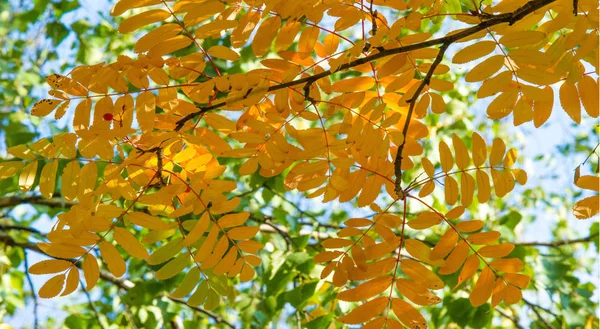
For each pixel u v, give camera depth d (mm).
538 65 1730
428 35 1758
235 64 2840
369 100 1831
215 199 1799
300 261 2459
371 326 1824
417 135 1855
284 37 1801
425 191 1825
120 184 1775
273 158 1793
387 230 1836
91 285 1802
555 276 2668
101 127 1751
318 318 2387
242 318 2691
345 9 1780
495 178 1812
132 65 1758
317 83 1835
